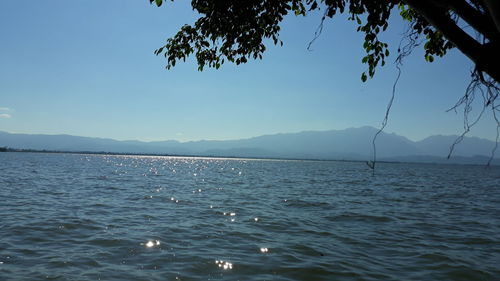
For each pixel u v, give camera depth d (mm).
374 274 8406
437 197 26859
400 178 58156
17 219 13625
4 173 42156
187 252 9828
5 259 8711
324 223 14672
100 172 52500
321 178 52125
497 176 83250
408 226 14375
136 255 9430
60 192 23703
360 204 21125
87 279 7559
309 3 5430
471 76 3645
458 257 9891
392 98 4582
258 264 8922
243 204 20156
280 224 14211
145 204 19031
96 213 15625
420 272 8609
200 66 6992
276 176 56000
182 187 30719
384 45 5461
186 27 6598
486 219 16469
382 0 4621
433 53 5598
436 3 2984
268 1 5438
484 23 2750
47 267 8242
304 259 9430
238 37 6086
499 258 9883
